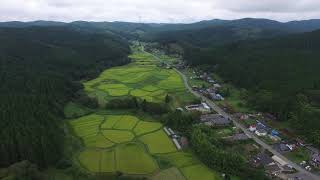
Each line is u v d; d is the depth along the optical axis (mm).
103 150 132500
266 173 110250
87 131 152750
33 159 114188
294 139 139000
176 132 149000
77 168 117000
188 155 127188
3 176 98812
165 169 116750
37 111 144875
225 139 137125
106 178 110125
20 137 118625
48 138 124438
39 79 198875
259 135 143375
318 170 113438
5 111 136125
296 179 106812
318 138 132750
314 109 155875
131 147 134750
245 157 122000
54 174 113312
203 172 114000
